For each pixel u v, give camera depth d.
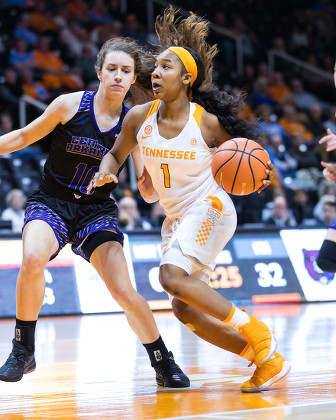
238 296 13.62
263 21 26.75
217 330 5.49
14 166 16.33
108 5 23.69
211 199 5.37
